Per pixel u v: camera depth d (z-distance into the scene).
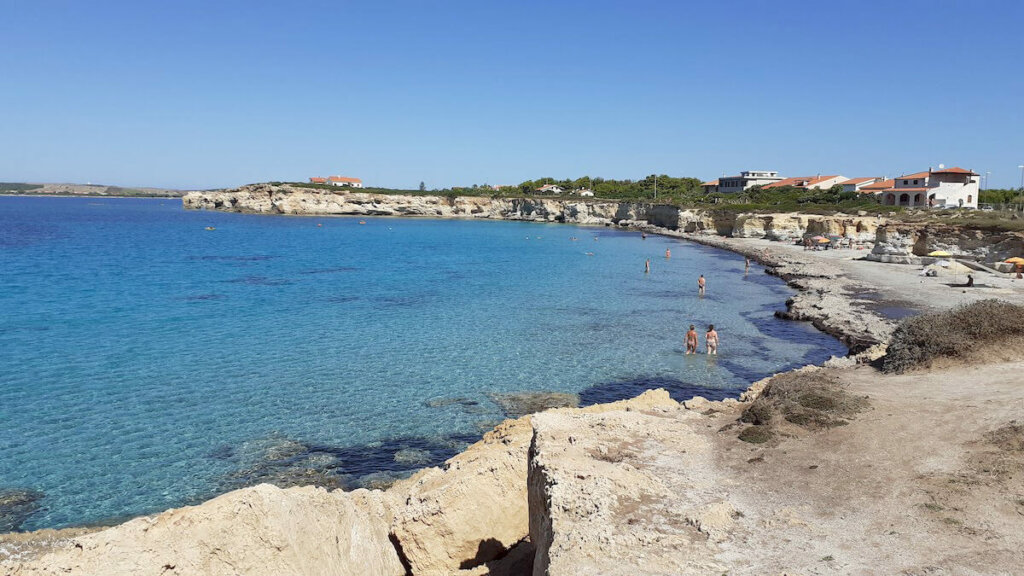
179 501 16.95
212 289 51.47
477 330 37.50
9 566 8.16
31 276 55.97
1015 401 15.20
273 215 181.00
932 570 9.00
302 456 19.84
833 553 9.61
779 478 12.51
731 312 45.09
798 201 130.62
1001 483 11.30
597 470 12.16
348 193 185.50
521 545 12.77
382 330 37.09
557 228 151.12
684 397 26.31
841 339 36.19
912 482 11.80
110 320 38.47
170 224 138.38
